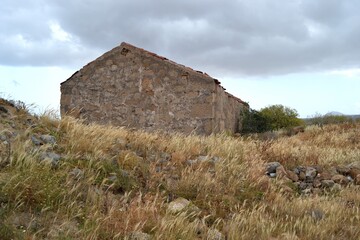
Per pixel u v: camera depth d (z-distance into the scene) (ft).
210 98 44.88
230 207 19.19
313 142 49.49
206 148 28.43
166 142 26.73
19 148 16.43
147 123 47.19
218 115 47.47
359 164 32.45
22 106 23.82
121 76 48.65
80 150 19.70
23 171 14.64
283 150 33.81
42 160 16.60
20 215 12.91
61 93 50.90
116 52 49.01
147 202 15.78
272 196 21.94
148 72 47.52
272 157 31.68
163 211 16.66
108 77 49.19
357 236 18.42
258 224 17.31
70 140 20.33
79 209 14.10
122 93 48.47
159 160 22.72
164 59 47.32
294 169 29.53
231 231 16.11
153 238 13.57
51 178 14.97
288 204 21.38
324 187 27.43
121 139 24.79
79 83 50.31
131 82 48.19
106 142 22.07
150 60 47.50
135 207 15.26
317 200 22.81
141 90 47.73
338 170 31.12
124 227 13.79
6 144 17.22
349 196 25.03
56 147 19.70
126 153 21.40
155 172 20.18
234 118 60.59
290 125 73.92
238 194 21.26
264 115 73.15
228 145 29.63
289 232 17.66
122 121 48.14
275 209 19.89
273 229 17.25
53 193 14.29
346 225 19.60
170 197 18.86
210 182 20.70
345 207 22.74
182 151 24.80
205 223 16.87
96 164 18.29
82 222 13.76
